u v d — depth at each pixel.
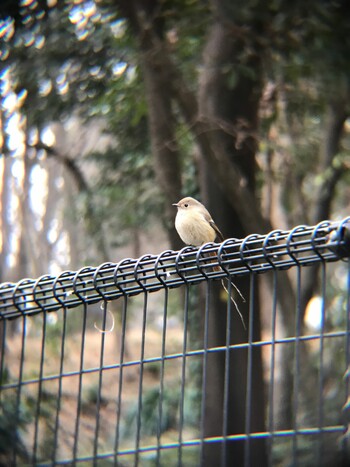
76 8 13.66
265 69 13.04
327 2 12.72
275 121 15.73
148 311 19.64
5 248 20.44
